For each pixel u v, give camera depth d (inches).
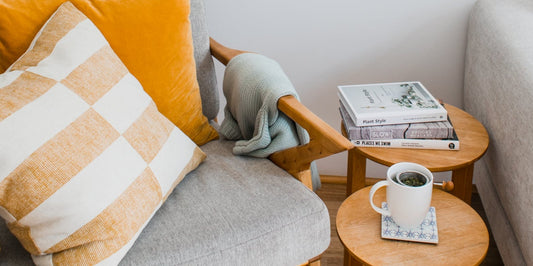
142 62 43.9
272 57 66.4
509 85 43.4
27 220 32.3
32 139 32.1
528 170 38.5
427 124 45.9
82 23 40.2
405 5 60.3
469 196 47.8
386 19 61.4
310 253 40.1
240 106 46.4
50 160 32.2
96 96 36.5
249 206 38.9
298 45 64.8
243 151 45.6
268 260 38.0
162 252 34.9
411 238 36.7
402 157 44.4
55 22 39.8
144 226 36.1
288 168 43.9
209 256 35.6
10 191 31.6
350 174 51.1
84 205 32.7
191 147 42.8
